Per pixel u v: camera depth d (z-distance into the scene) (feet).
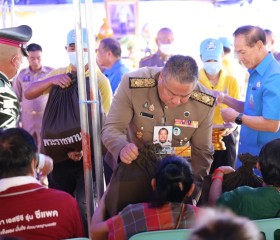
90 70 8.29
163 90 7.96
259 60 10.00
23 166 6.23
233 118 9.98
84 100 8.31
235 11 25.00
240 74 18.16
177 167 6.77
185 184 6.74
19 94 17.04
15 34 8.80
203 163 8.88
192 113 8.50
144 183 7.61
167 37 19.36
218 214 3.62
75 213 6.44
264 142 10.24
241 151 10.78
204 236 3.41
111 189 7.70
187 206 6.83
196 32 25.71
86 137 8.43
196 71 7.70
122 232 6.78
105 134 8.36
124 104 8.44
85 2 8.11
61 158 10.50
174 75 7.55
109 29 21.57
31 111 16.87
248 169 8.16
